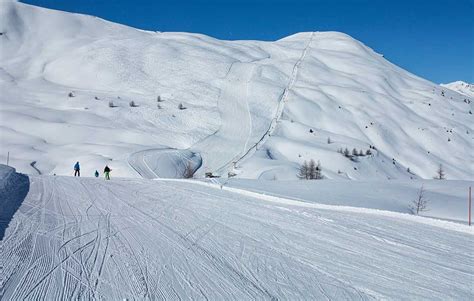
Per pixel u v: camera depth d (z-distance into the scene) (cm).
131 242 1000
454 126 18788
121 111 14150
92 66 19188
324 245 1034
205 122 14138
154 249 942
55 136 11475
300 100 17288
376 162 13100
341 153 12850
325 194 2856
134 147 10462
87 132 11869
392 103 19412
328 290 718
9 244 927
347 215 1539
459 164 16162
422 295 709
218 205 1661
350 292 712
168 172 8488
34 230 1080
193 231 1146
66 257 853
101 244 972
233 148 12175
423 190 3650
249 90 17525
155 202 1698
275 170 9362
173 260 862
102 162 8419
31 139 10850
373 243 1073
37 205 1495
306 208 1722
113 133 12081
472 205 3241
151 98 16162
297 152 12512
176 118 14162
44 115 12912
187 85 17612
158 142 12019
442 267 879
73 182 2366
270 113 15900
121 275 757
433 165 15525
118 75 18388
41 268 775
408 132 17625
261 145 12600
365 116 17675
